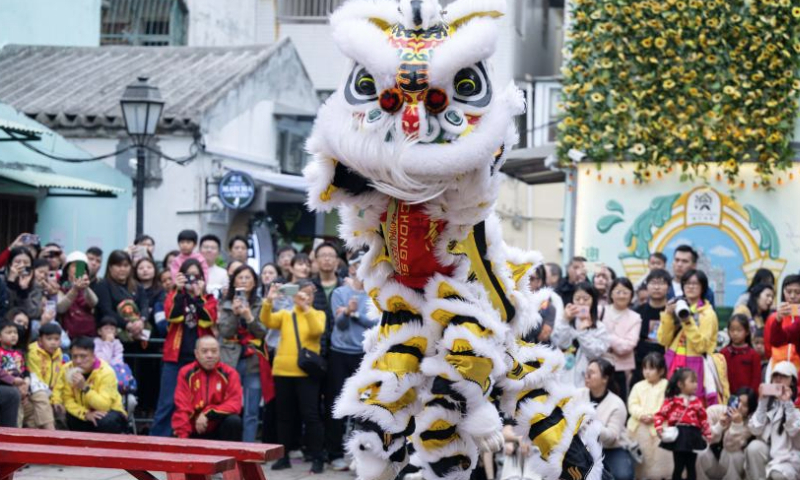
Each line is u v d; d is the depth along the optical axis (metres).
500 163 6.95
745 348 13.71
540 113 28.14
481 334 7.00
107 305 14.21
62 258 15.45
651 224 17.70
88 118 22.47
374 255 7.29
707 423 12.45
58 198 20.73
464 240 7.11
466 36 6.59
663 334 13.23
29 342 13.12
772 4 16.98
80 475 12.31
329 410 13.51
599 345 13.02
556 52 36.56
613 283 13.77
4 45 26.39
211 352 12.59
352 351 13.38
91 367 13.05
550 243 32.78
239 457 7.36
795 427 12.39
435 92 6.55
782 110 17.16
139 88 18.30
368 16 6.89
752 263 17.39
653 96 17.53
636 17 17.45
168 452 7.41
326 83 33.00
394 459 7.27
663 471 12.55
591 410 7.97
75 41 28.56
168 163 22.56
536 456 7.84
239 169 24.25
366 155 6.54
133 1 31.66
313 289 13.48
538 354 7.87
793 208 17.25
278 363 13.38
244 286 13.57
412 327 7.10
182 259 15.38
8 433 7.98
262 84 25.42
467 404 7.01
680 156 17.47
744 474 12.89
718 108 17.28
